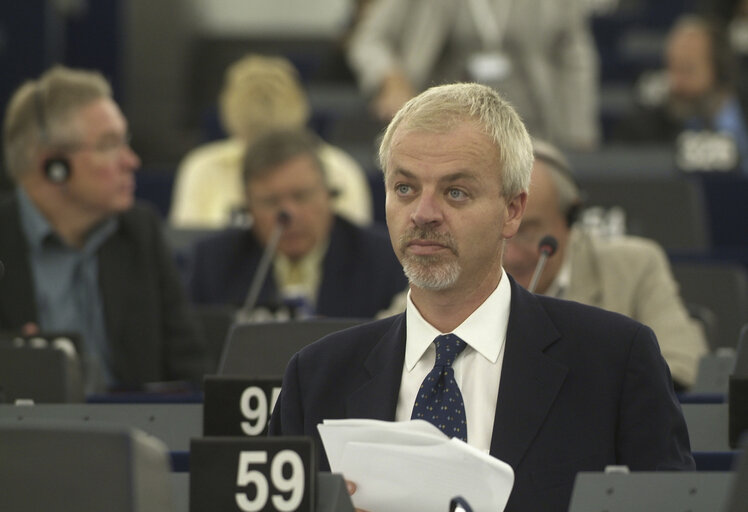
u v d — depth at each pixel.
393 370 6.14
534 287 8.42
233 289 11.50
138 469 4.54
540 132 16.89
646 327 6.16
